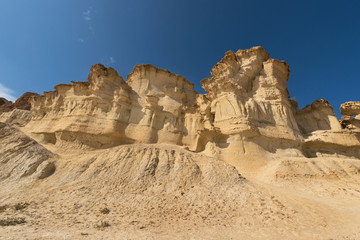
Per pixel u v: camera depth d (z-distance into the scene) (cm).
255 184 1884
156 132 3769
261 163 2809
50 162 2242
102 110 3616
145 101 4131
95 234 927
